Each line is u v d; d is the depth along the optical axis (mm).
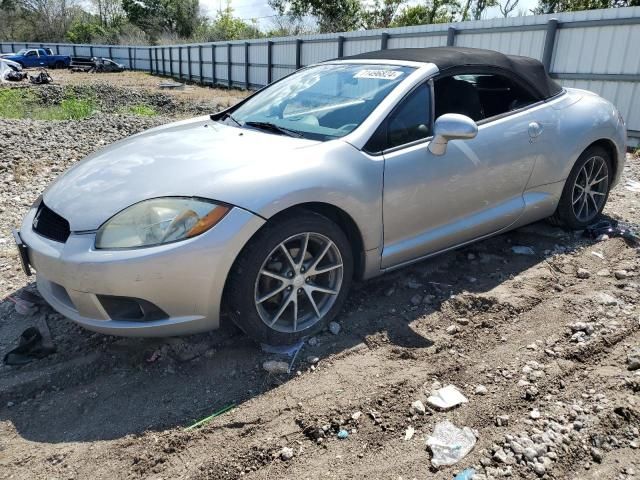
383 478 2148
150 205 2701
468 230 3715
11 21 66812
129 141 3668
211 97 23188
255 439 2371
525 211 4047
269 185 2785
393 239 3354
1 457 2305
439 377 2768
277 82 4395
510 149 3793
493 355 2939
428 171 3375
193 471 2207
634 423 2396
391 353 2979
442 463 2203
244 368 2873
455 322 3285
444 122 3203
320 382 2740
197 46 33812
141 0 65250
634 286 3637
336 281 3146
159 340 3086
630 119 9852
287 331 2988
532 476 2129
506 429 2387
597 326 3154
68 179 3217
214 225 2648
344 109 3502
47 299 2984
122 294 2611
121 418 2533
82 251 2652
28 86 24109
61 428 2480
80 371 2857
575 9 24875
